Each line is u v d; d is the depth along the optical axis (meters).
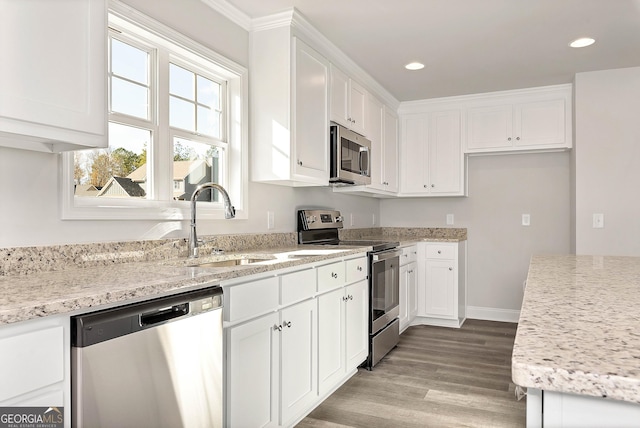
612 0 2.58
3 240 1.61
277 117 2.82
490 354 3.55
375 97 4.20
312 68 3.04
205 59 2.52
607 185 3.81
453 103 4.64
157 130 2.32
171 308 1.48
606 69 3.78
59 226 1.80
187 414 1.53
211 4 2.57
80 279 1.53
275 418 2.11
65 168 1.80
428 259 4.50
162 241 2.24
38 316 1.11
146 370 1.38
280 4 2.67
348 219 4.47
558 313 0.96
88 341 1.22
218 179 2.81
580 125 3.89
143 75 2.29
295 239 3.40
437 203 5.05
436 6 2.67
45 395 1.15
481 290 4.86
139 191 2.25
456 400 2.66
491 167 4.82
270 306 2.09
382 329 3.44
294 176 2.82
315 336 2.49
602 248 3.82
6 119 1.33
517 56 3.47
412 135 4.82
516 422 2.38
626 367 0.60
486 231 4.84
